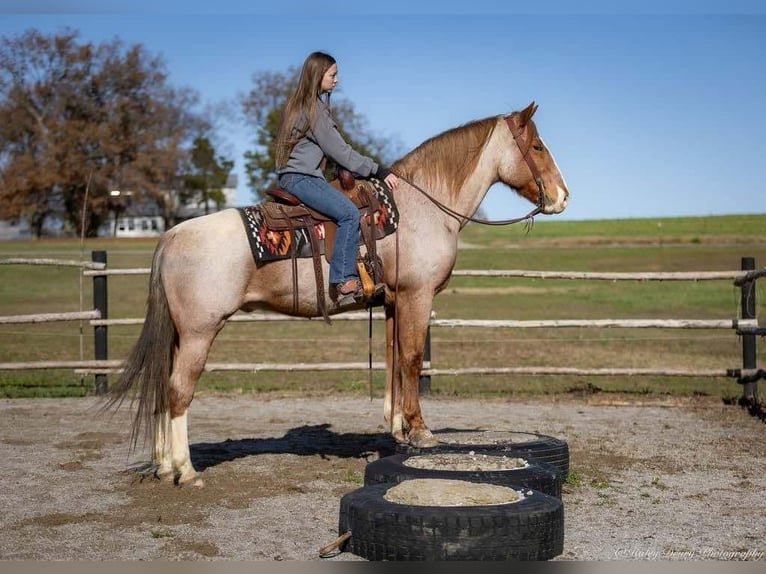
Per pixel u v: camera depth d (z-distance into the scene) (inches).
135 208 2245.3
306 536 189.5
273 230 228.4
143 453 276.2
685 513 210.2
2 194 1991.9
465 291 1067.3
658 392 426.6
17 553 175.0
